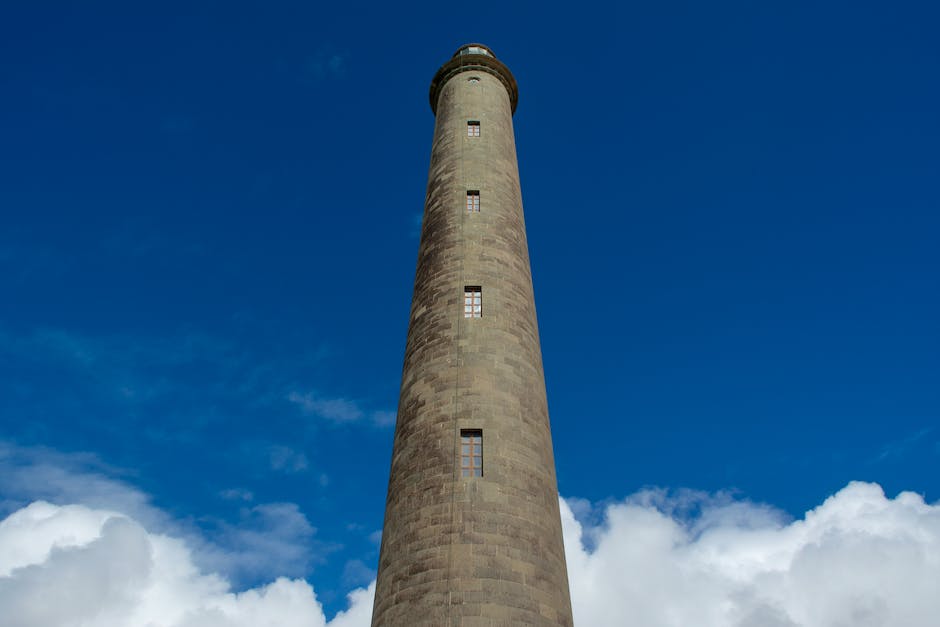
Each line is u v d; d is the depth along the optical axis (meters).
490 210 31.33
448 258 29.42
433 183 33.97
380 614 21.73
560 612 21.69
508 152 35.34
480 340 26.42
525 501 22.98
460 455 23.55
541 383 27.38
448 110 37.09
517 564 21.45
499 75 39.31
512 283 29.02
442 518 22.11
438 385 25.41
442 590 20.66
